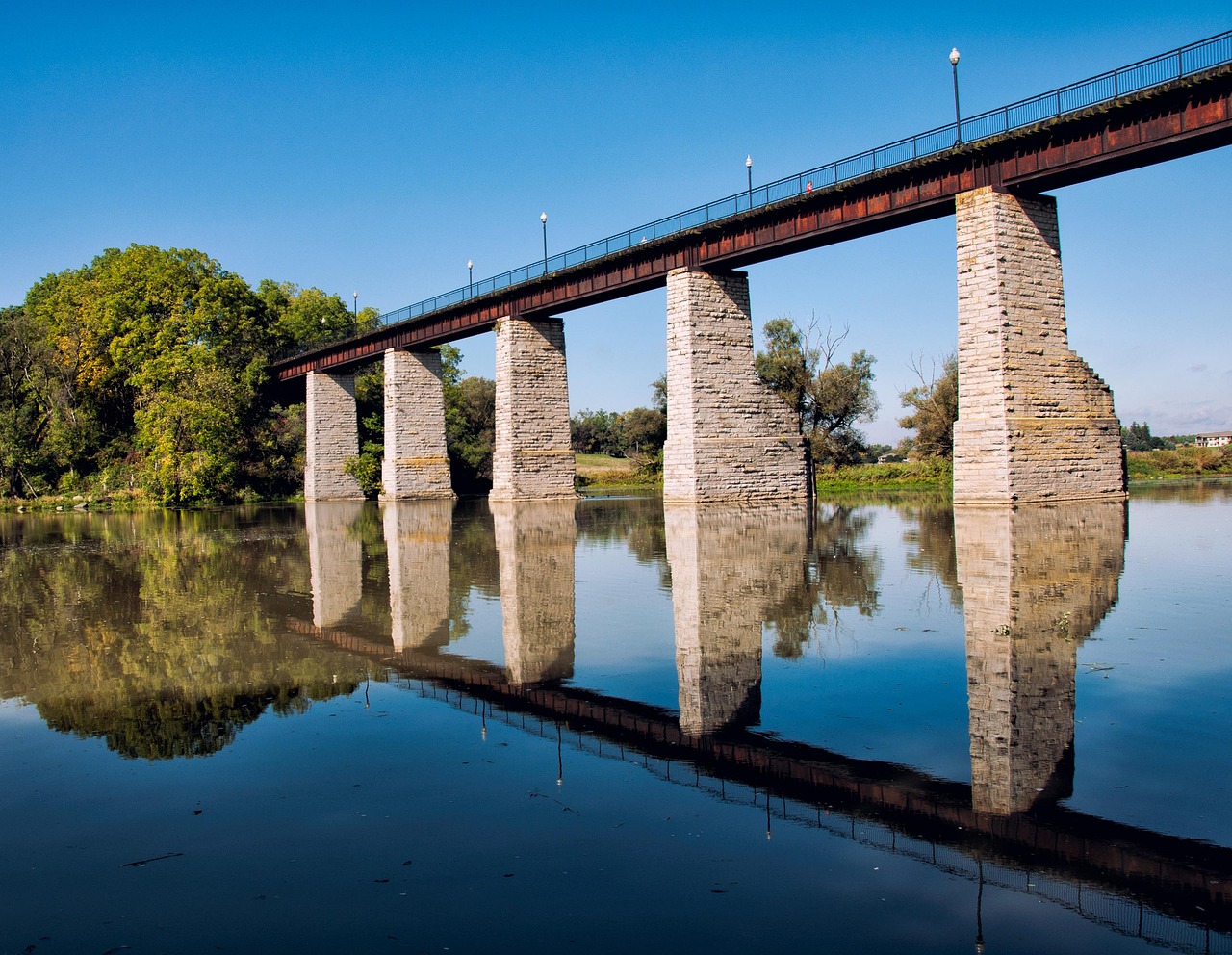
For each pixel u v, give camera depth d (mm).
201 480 67688
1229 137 28219
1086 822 6777
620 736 9086
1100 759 7969
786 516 35625
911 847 6480
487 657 12727
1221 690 9859
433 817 7176
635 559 22984
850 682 10711
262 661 12758
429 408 66438
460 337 61719
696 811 7191
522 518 40500
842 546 23984
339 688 11195
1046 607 14492
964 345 33656
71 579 23141
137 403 75688
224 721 9938
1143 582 16406
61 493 76125
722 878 6109
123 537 37406
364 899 5930
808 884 6000
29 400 80188
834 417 73375
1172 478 62500
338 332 96812
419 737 9180
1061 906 5656
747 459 44062
